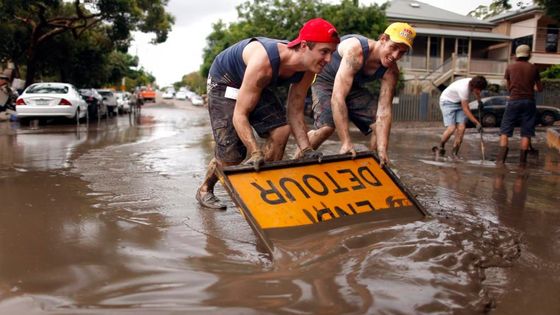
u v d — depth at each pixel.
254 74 3.17
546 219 3.62
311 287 2.20
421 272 2.32
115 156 7.05
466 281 2.26
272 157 3.71
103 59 28.45
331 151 8.38
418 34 29.84
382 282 2.22
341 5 21.12
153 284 2.27
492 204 4.12
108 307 2.02
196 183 4.93
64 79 26.61
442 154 8.12
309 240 2.81
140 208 3.83
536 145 10.53
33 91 14.70
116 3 20.89
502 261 2.62
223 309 1.99
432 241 2.71
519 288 2.29
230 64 3.54
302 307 2.00
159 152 7.61
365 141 10.62
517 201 4.27
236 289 2.20
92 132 11.97
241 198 2.93
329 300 2.06
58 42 24.22
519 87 6.99
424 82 29.11
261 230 2.78
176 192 4.47
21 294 2.16
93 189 4.58
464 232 2.97
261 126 3.65
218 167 3.08
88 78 28.69
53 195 4.30
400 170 6.04
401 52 3.83
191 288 2.22
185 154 7.36
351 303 2.03
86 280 2.33
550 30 31.09
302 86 3.56
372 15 21.08
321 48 3.11
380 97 4.04
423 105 22.44
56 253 2.73
